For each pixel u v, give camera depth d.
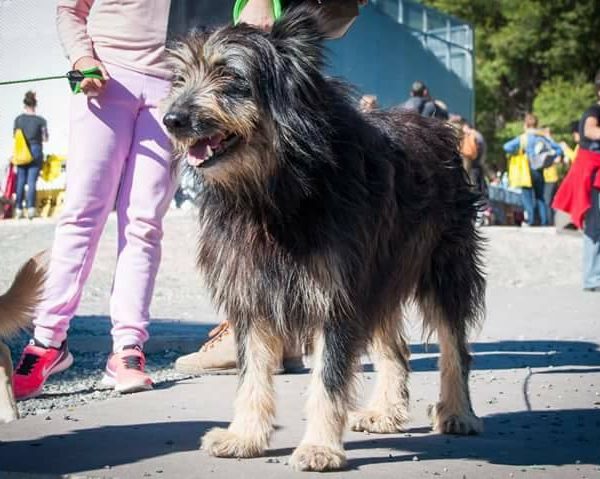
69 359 6.32
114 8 6.23
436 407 5.41
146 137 6.30
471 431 5.28
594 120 12.51
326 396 4.48
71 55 6.14
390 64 25.69
